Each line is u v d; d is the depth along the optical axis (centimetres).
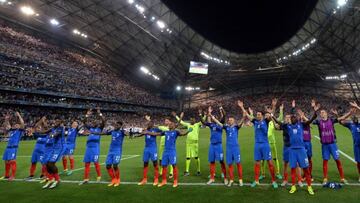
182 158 1433
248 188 779
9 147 1003
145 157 881
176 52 5122
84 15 4231
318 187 768
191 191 764
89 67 5256
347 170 987
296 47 4603
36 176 1030
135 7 3966
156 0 3947
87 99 4503
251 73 5966
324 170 823
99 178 930
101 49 5441
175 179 836
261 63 5388
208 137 2912
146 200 689
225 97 7250
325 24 3819
